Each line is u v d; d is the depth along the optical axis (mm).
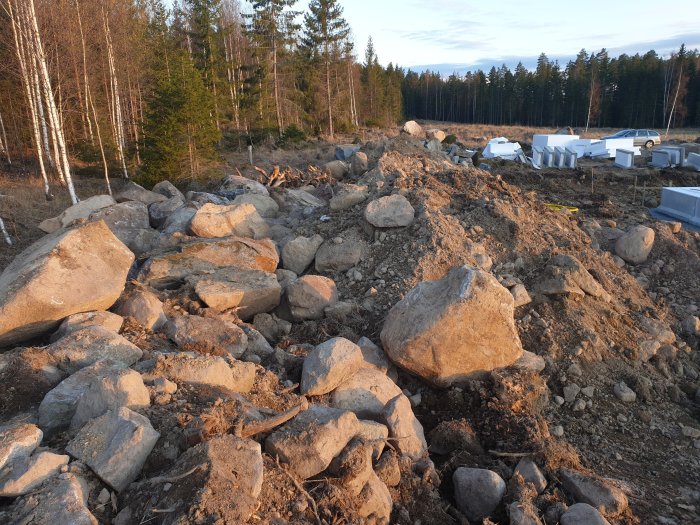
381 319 6781
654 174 20531
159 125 17891
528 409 5426
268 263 8133
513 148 25188
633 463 5281
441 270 7332
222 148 28531
